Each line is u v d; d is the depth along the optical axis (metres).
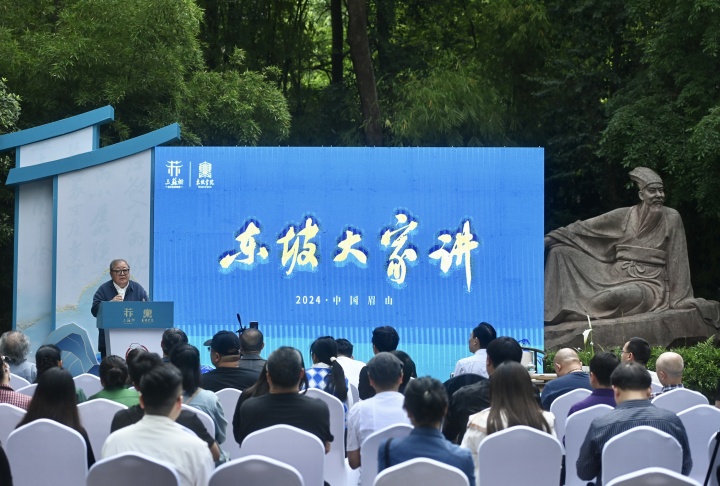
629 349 8.97
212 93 20.31
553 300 17.28
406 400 5.66
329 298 15.68
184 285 15.66
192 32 20.06
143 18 19.14
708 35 17.62
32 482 6.30
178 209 15.70
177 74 19.62
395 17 25.25
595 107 22.61
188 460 5.46
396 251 15.69
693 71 18.55
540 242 15.66
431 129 21.66
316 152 15.79
